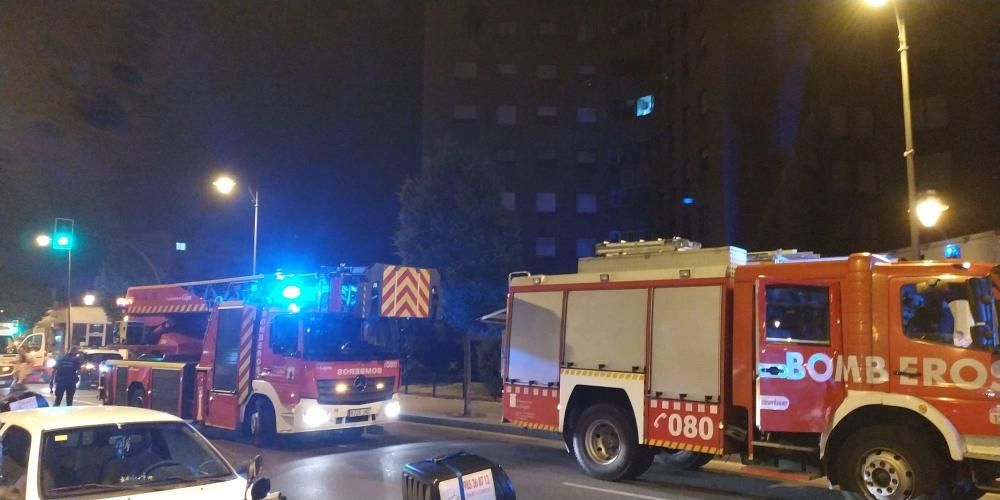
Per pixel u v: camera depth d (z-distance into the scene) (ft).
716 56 104.42
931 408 24.59
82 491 14.98
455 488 14.33
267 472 33.76
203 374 45.96
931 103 106.52
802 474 27.32
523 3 162.09
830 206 106.93
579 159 157.28
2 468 16.47
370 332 42.68
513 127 158.40
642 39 152.87
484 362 80.18
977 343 24.22
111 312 146.20
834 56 110.32
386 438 46.16
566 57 160.45
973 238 56.29
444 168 78.18
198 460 17.26
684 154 119.03
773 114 102.94
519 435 49.16
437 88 159.53
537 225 155.53
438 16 161.99
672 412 30.42
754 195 100.94
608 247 36.45
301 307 39.70
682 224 118.21
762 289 28.30
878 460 25.45
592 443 33.32
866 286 26.45
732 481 33.40
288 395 39.47
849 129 109.29
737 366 28.86
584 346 33.99
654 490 30.78
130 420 17.40
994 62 102.99
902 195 106.42
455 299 74.28
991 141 101.91
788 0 106.22
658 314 31.60
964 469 24.57
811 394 26.91
